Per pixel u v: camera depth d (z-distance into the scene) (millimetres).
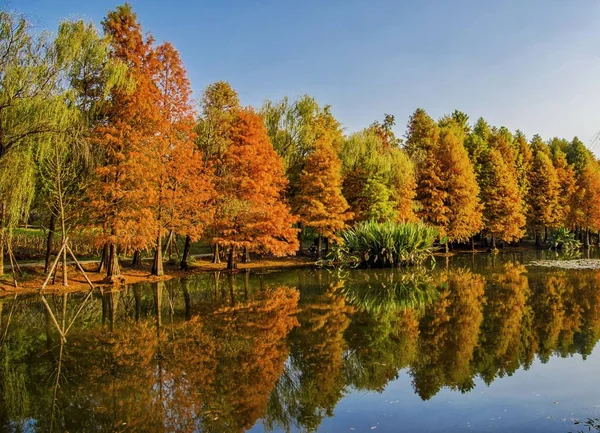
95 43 21109
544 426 7449
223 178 29438
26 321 16125
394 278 26531
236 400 9008
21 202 19203
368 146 40219
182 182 26344
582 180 58094
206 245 43812
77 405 8867
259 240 30156
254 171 30000
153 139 24016
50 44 19484
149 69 24594
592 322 14453
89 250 33312
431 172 44031
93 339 13766
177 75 25766
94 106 22047
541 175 54031
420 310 17125
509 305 17484
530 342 12477
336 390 9445
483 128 62250
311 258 38156
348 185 39750
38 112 18656
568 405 8305
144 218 23266
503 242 53688
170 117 25781
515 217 48281
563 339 12672
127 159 22844
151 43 24781
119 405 8836
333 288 23016
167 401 8984
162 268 27984
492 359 11164
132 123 23750
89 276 25344
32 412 8555
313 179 34844
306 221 34500
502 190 48469
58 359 11844
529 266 31328
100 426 7930
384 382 9844
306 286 23812
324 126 41875
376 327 14633
